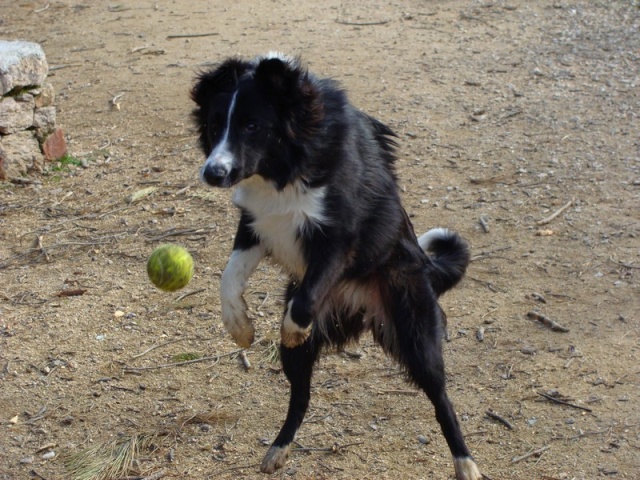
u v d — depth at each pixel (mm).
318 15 5762
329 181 2799
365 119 2918
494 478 2838
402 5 5891
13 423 3018
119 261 3559
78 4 6223
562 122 4188
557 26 5387
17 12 6113
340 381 3119
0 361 3191
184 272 2770
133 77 4902
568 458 2871
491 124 4203
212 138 2812
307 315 2775
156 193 3877
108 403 3074
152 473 2895
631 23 5355
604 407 2988
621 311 3279
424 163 3979
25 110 3977
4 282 3477
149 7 6074
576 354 3146
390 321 2916
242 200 2869
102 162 4078
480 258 3512
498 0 5879
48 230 3703
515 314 3297
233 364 3184
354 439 2959
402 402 3051
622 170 3887
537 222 3652
